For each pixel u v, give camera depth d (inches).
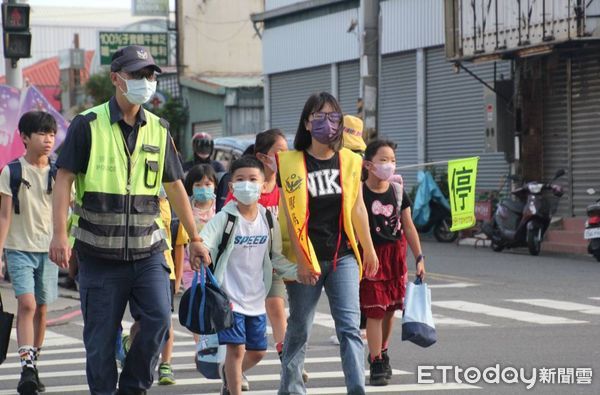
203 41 2356.1
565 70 1226.0
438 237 1290.6
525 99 1268.5
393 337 599.2
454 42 1278.3
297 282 393.7
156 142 352.8
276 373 498.9
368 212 456.1
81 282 349.4
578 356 522.3
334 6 1665.8
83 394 456.4
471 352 542.0
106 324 346.6
